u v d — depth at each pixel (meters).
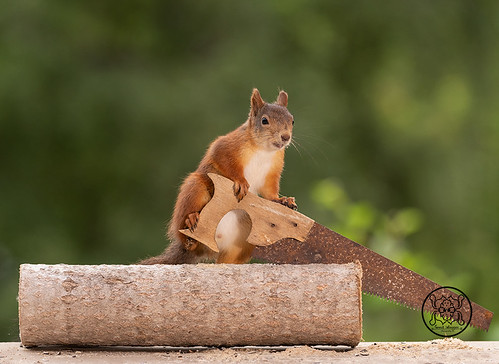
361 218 10.03
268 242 6.72
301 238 6.75
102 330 6.27
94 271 6.34
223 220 7.22
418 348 6.63
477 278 16.23
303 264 6.57
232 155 7.30
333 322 6.30
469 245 17.67
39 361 6.04
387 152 18.98
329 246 6.87
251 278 6.32
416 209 18.39
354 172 17.62
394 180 18.92
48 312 6.22
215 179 6.71
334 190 10.61
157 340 6.32
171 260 7.31
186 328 6.27
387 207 18.11
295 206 7.07
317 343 6.43
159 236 16.45
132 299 6.25
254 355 6.27
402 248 10.14
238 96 17.03
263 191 7.60
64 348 6.48
